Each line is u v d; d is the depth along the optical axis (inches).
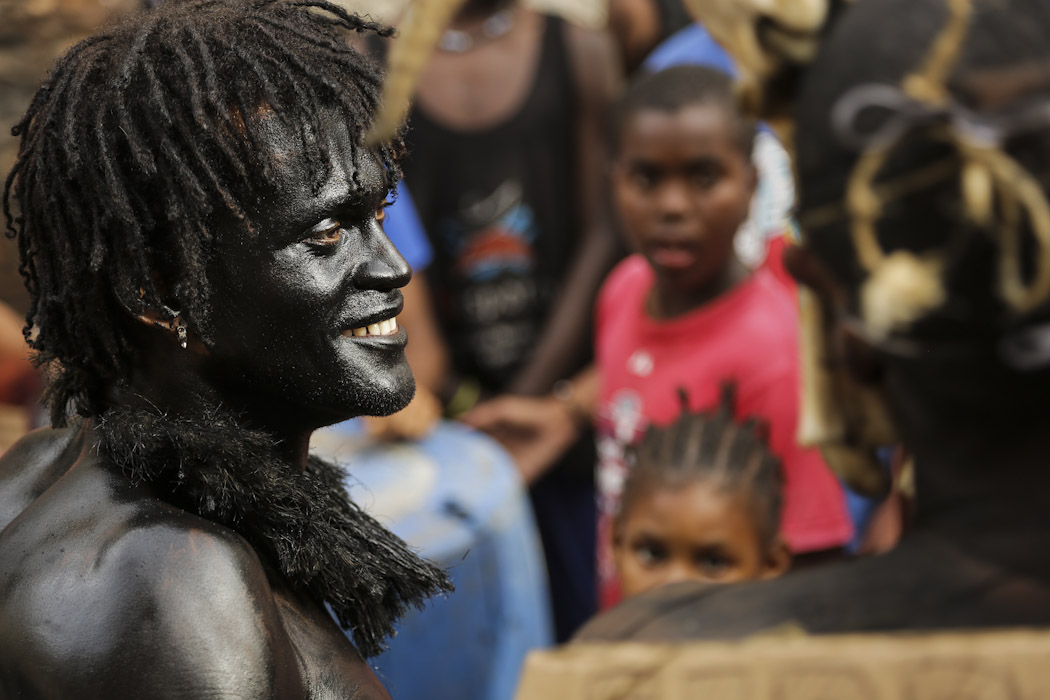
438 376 293.1
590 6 388.2
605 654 79.2
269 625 92.2
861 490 98.0
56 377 107.5
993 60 72.1
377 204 104.3
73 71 98.6
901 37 74.5
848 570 79.0
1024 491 73.8
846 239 76.1
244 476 100.0
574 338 302.4
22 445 118.3
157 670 87.4
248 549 95.9
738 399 235.9
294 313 99.4
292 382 101.5
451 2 81.0
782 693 74.1
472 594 217.2
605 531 260.8
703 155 240.7
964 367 72.6
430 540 210.5
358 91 102.3
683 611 82.0
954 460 75.5
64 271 99.1
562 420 292.8
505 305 303.7
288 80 98.5
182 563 91.0
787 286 270.2
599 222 308.8
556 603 303.1
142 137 95.4
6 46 249.1
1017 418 73.2
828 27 83.1
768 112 88.1
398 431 255.4
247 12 102.4
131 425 99.5
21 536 97.4
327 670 99.9
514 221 302.4
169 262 98.5
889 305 71.6
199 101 95.6
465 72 304.7
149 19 100.2
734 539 199.0
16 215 248.8
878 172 73.2
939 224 71.5
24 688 90.9
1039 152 70.2
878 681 72.4
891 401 79.9
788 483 226.2
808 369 94.5
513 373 304.5
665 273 246.2
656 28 361.4
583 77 307.0
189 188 94.9
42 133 98.2
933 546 76.1
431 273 303.9
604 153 310.3
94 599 90.2
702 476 201.8
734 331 241.3
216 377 102.4
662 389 247.1
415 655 208.7
